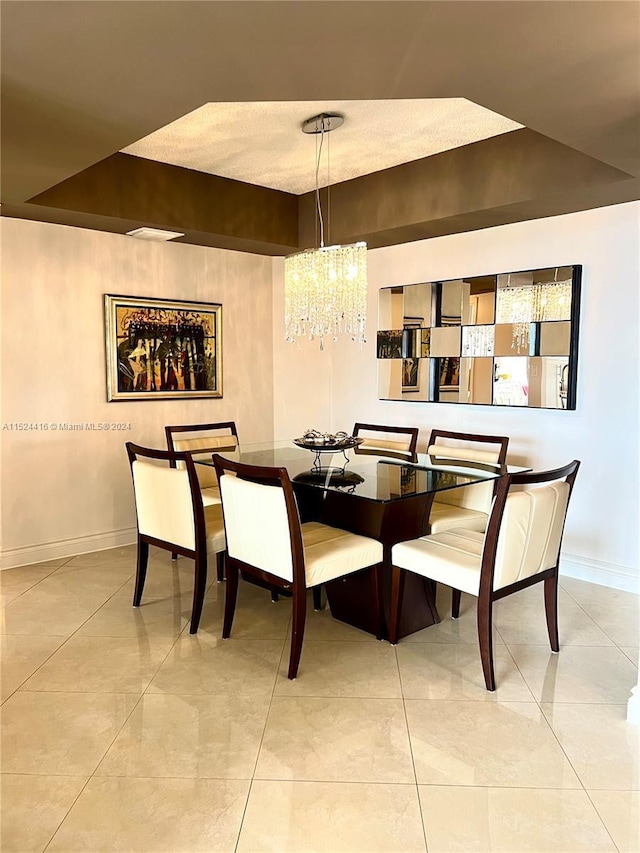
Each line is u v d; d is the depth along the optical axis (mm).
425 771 1977
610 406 3584
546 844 1681
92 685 2506
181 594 3508
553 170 3236
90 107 2178
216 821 1764
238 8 1567
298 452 3816
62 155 2621
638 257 3410
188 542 2969
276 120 3162
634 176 2918
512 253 3986
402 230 4164
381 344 4871
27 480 3965
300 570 2518
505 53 1803
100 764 2010
